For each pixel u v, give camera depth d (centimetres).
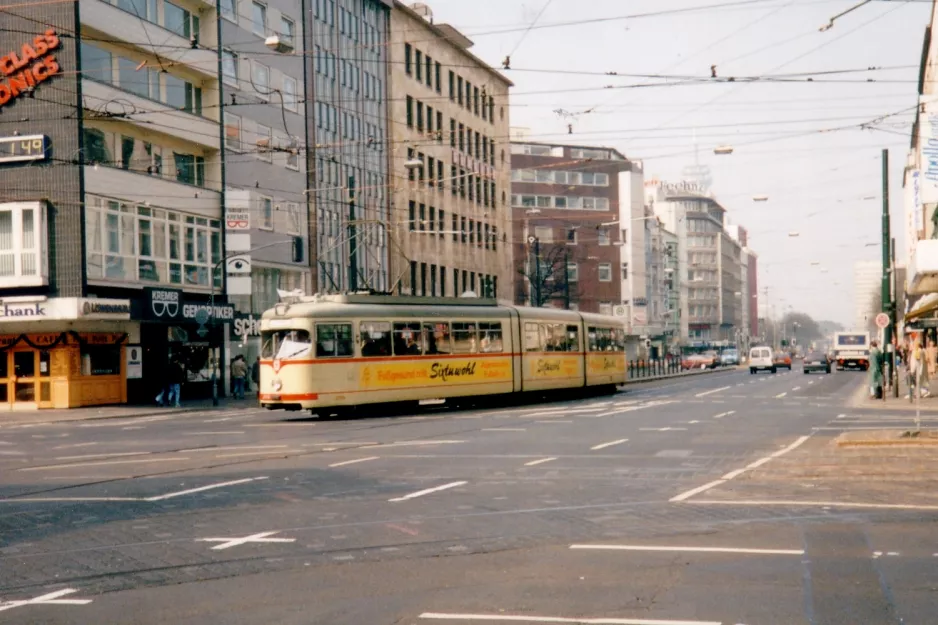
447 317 3148
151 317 3684
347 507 1182
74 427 2783
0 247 3459
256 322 4462
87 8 3472
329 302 2862
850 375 6762
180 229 4003
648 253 11125
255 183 4538
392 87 6016
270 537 1000
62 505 1251
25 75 3462
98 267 3528
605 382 4034
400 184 6031
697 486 1330
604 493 1276
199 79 4184
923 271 2556
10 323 3575
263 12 4650
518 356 3425
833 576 788
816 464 1535
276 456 1772
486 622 669
